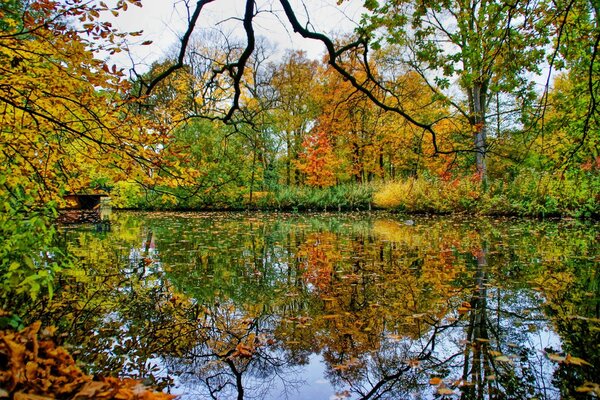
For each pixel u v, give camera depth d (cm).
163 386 201
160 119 337
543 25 366
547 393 185
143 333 277
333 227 1082
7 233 236
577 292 366
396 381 204
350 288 402
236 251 653
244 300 363
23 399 120
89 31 240
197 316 316
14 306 292
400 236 854
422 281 425
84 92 284
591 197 1084
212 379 210
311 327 289
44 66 254
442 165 1579
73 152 347
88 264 520
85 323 291
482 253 603
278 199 1897
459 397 184
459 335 264
